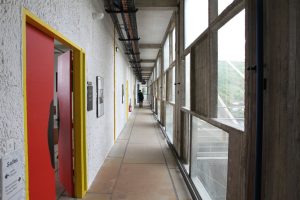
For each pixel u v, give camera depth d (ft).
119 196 9.42
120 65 23.40
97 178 11.30
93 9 11.09
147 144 18.69
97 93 11.73
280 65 3.59
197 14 10.39
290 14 3.33
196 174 10.26
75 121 9.11
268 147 3.93
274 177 3.74
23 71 4.56
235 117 6.43
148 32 22.45
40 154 6.15
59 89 10.27
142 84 103.35
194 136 10.40
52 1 6.13
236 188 5.30
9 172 4.12
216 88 7.59
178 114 14.47
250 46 4.47
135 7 13.16
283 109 3.50
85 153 9.45
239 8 5.54
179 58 14.23
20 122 4.46
